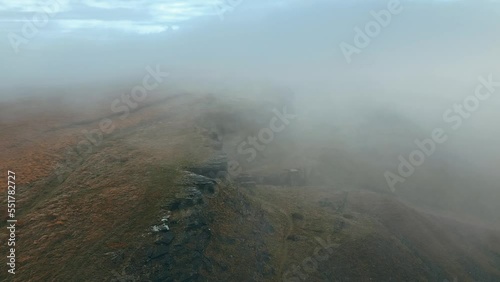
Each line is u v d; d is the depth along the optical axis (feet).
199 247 159.74
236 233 187.52
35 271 137.59
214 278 157.69
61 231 156.46
